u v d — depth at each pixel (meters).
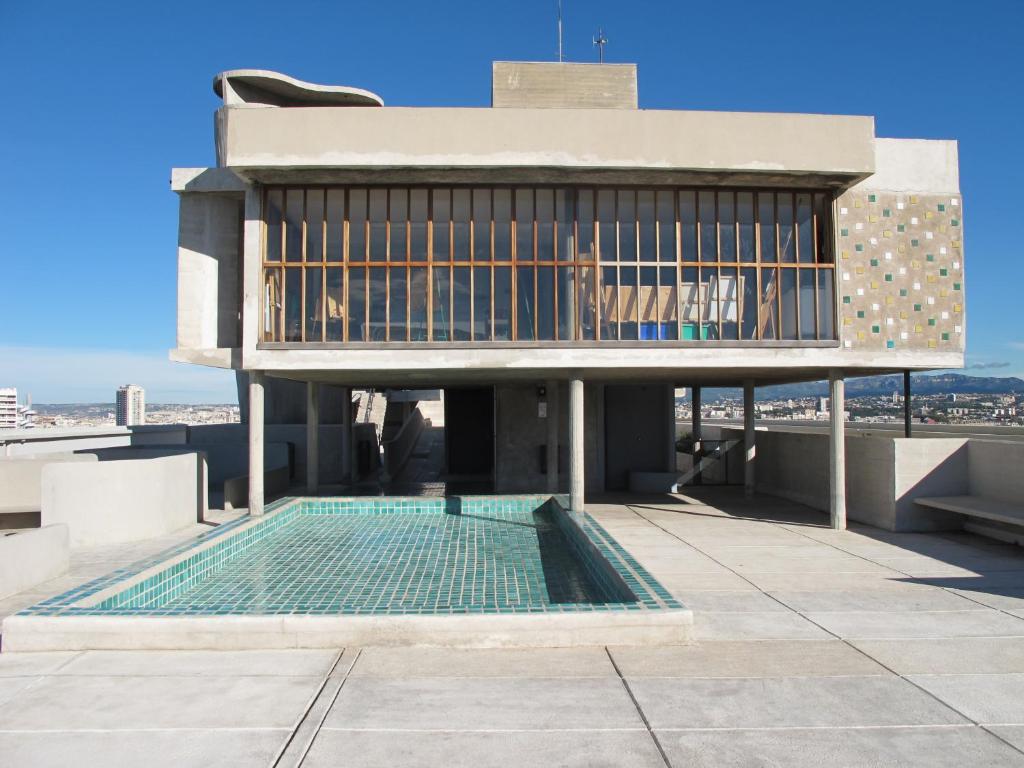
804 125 10.83
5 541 7.64
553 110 10.70
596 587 7.66
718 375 13.58
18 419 51.03
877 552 9.70
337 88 14.63
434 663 5.21
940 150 11.95
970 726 4.21
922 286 11.72
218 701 4.53
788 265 11.59
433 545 10.03
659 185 11.44
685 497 15.73
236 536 9.40
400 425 30.09
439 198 11.45
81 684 4.82
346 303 11.30
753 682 4.88
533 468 16.53
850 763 3.76
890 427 20.66
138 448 15.50
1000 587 7.71
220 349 11.59
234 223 12.27
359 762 3.76
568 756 3.83
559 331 11.36
